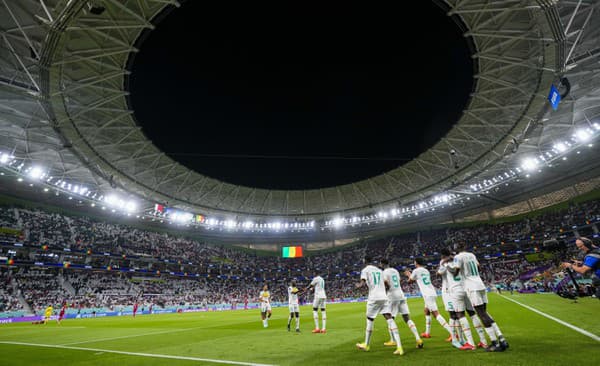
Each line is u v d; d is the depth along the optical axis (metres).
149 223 60.72
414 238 63.31
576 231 46.06
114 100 30.75
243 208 60.00
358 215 62.66
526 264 49.41
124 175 41.88
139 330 16.80
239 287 62.16
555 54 22.58
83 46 23.91
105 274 49.56
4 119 29.16
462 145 41.66
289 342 9.46
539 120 30.86
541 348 6.36
